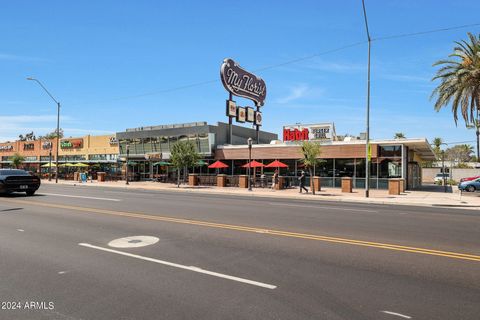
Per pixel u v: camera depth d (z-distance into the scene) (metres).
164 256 7.04
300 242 8.33
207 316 4.34
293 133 35.34
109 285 5.41
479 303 4.76
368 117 24.69
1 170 20.88
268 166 32.78
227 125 42.41
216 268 6.25
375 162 32.00
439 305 4.68
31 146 63.12
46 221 11.36
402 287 5.33
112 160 50.06
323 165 34.19
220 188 33.31
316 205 18.06
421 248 7.83
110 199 19.33
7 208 14.73
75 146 55.00
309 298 4.89
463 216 14.16
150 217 12.27
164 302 4.76
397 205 20.05
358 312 4.45
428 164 84.06
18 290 5.22
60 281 5.60
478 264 6.57
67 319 4.29
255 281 5.57
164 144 43.22
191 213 13.48
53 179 53.03
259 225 10.74
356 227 10.63
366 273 6.00
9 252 7.37
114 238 8.73
